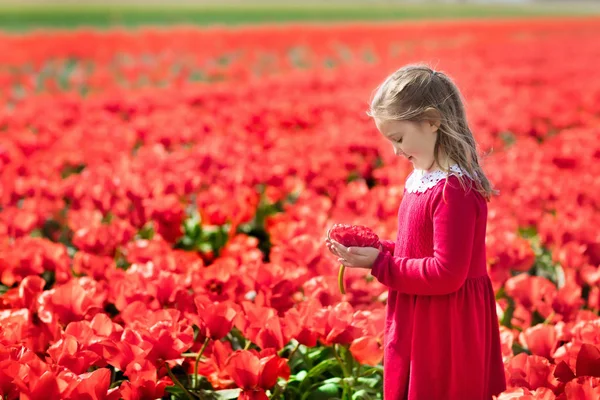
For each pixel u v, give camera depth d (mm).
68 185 6676
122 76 20500
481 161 3334
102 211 6398
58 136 9297
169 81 18891
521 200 6746
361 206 6441
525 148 9023
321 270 4711
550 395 3191
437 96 3168
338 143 8867
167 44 25641
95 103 12031
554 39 31656
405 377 3377
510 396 3150
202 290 4332
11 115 10867
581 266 5250
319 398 4023
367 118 11391
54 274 5562
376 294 4574
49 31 31797
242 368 3400
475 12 68875
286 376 3719
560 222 5680
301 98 12938
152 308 4250
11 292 4430
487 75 16656
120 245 5613
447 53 24375
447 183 3164
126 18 45469
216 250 6750
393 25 40938
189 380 4125
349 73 18156
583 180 7062
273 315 3807
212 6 64188
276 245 5801
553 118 11516
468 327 3297
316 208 6336
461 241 3121
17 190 6652
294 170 7535
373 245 3314
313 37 29188
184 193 6820
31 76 18000
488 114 11258
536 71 17859
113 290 4469
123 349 3475
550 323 4582
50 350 3521
